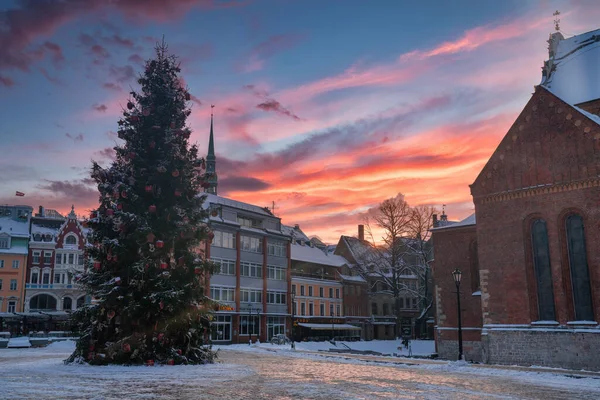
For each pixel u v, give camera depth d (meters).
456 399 14.83
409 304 93.88
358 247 96.75
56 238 74.44
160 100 26.55
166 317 23.72
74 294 73.12
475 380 20.28
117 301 23.41
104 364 23.16
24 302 70.75
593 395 16.34
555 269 31.05
